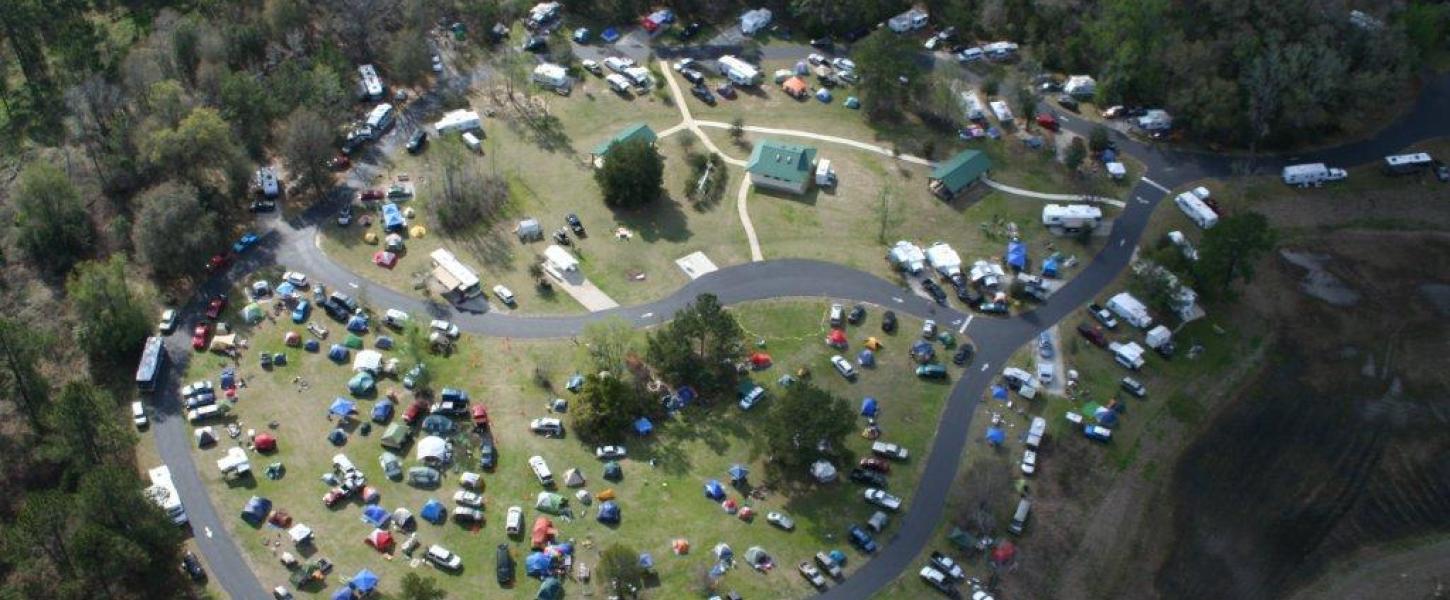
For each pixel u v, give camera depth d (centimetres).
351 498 16538
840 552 15962
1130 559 16212
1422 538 16612
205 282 19838
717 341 17825
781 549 16012
